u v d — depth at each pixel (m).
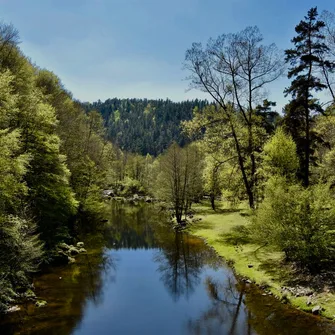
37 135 23.69
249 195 26.91
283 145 24.34
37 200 23.72
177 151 39.69
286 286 15.90
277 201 17.16
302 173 25.31
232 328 12.80
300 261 17.52
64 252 23.81
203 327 13.07
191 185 40.59
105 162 55.94
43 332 12.38
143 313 14.62
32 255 15.06
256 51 25.98
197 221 38.75
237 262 21.41
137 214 51.22
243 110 27.95
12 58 28.33
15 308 14.35
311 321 12.48
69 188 29.08
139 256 25.77
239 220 35.53
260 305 14.59
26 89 27.17
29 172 22.86
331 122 27.28
